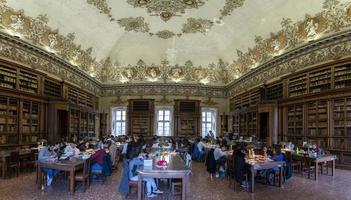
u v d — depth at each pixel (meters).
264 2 14.82
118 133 24.30
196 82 24.45
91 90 21.83
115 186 8.80
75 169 7.73
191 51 23.56
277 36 15.94
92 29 18.70
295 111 14.20
